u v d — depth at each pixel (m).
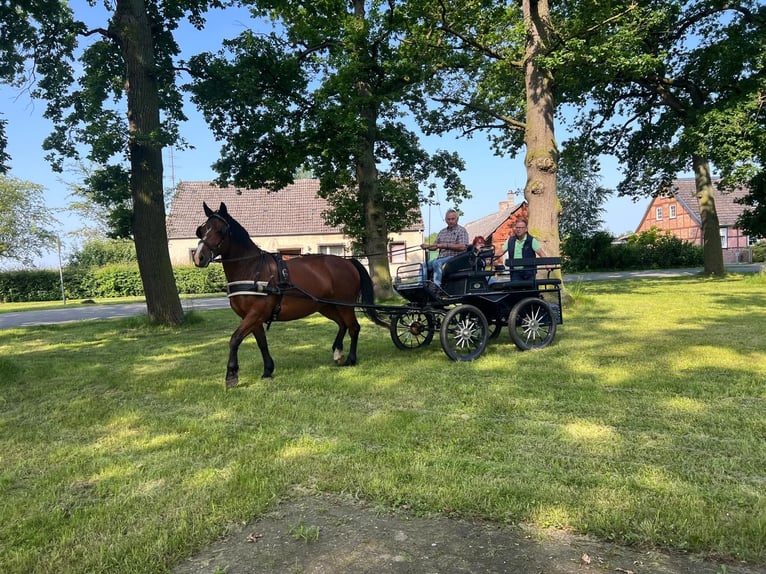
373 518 3.03
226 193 37.53
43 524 3.11
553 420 4.55
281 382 6.30
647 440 4.02
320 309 7.16
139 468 3.87
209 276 32.72
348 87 14.62
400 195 16.41
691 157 21.19
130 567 2.61
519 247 8.59
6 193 38.97
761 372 5.93
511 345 8.15
